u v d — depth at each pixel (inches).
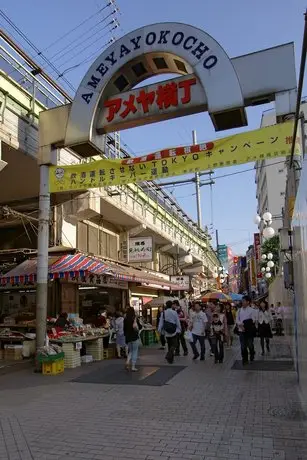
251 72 405.4
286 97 392.2
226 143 405.7
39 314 458.9
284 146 386.0
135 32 440.8
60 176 471.5
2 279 564.7
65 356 476.1
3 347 550.0
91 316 733.9
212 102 404.8
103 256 814.5
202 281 2007.9
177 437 226.5
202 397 317.7
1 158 504.4
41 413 278.8
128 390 347.3
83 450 210.5
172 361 506.3
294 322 390.3
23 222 647.1
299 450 205.0
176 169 420.8
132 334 454.6
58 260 569.3
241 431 234.4
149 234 1029.2
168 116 442.9
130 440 223.3
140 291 1003.9
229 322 730.8
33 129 520.4
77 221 703.1
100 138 472.7
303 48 207.0
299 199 245.4
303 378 261.9
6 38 471.5
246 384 364.2
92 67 457.4
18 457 203.0
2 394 339.9
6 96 474.3
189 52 417.1
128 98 451.5
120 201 783.1
